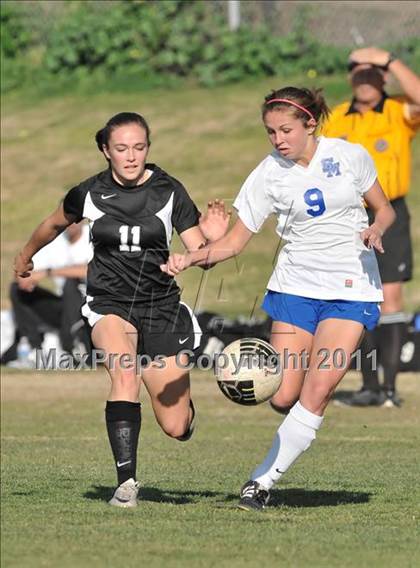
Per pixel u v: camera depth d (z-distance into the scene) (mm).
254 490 23344
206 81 84625
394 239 42062
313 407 23312
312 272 23906
